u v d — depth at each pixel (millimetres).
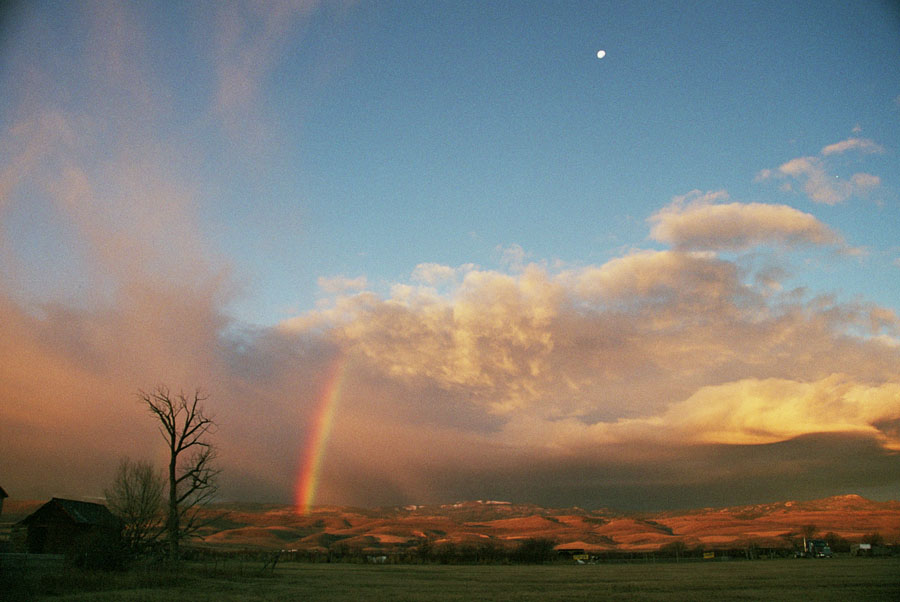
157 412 55750
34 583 36250
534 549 120250
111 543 46625
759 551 138500
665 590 43031
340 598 35281
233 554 109375
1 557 42062
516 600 35125
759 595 38625
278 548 181000
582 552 122312
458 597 36938
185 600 31000
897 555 131000
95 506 66125
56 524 61844
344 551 139250
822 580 52094
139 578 41375
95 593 33875
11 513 175750
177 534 53062
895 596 37594
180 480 55656
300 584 45906
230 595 35312
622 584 49812
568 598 36719
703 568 80438
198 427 56812
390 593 39312
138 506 49438
